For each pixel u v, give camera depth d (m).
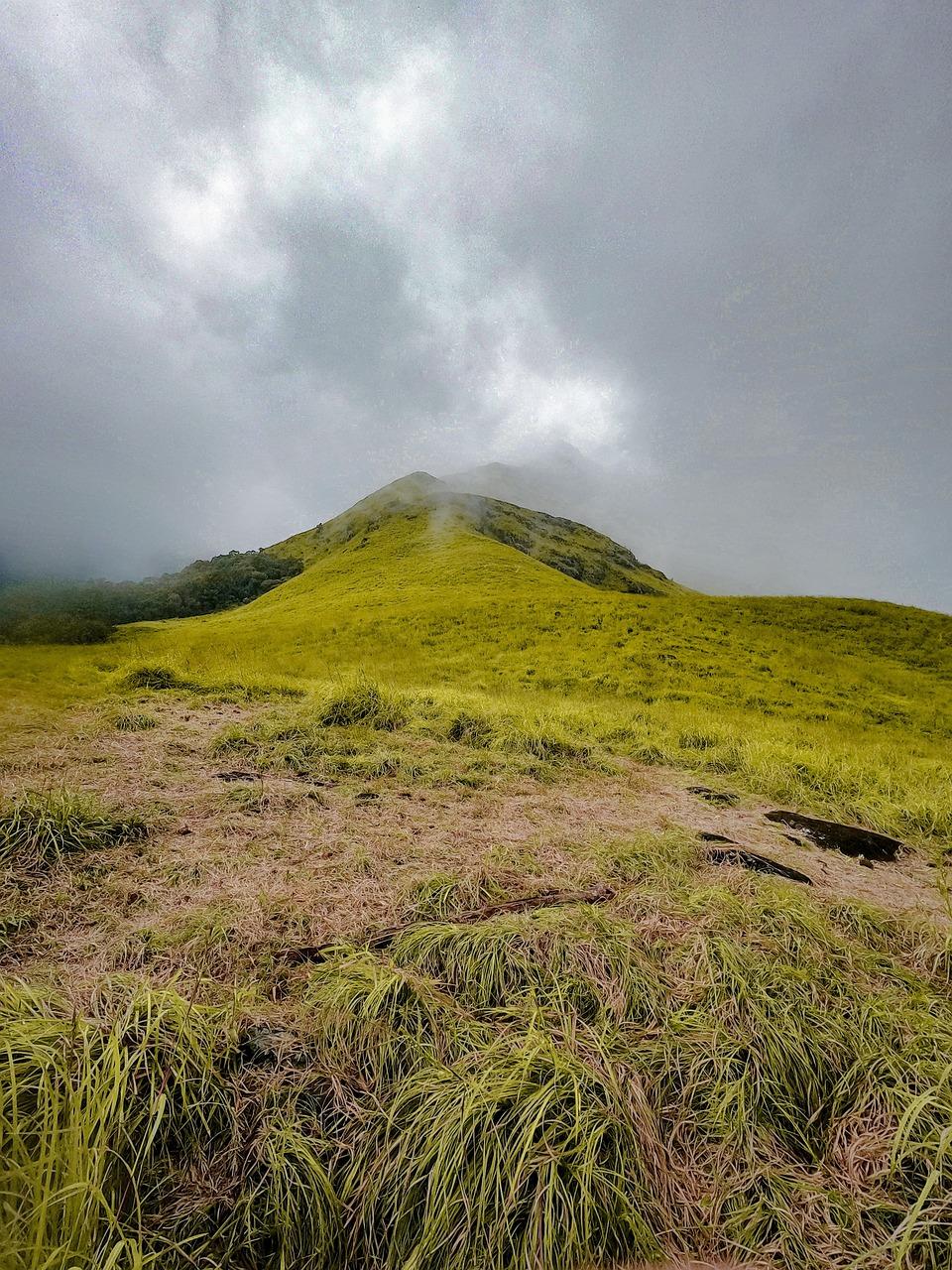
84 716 7.38
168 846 3.94
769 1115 2.19
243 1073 2.07
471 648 24.83
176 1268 1.58
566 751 7.98
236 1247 1.67
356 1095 2.08
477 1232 1.73
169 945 2.80
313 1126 1.95
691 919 3.32
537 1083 2.06
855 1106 2.27
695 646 25.08
